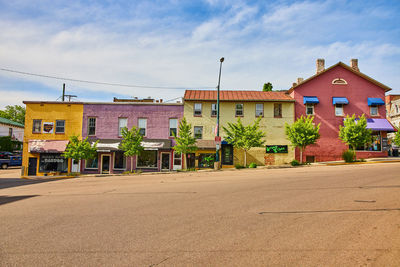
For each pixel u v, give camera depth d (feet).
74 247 15.47
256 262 13.05
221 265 12.78
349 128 81.15
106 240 16.53
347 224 18.71
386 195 27.94
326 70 95.40
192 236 16.98
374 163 75.15
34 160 94.17
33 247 15.61
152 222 20.40
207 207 25.04
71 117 95.91
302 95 95.81
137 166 92.58
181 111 95.61
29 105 96.43
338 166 68.54
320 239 15.99
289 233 17.17
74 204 28.76
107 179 62.85
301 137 80.43
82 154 84.07
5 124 159.94
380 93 95.81
